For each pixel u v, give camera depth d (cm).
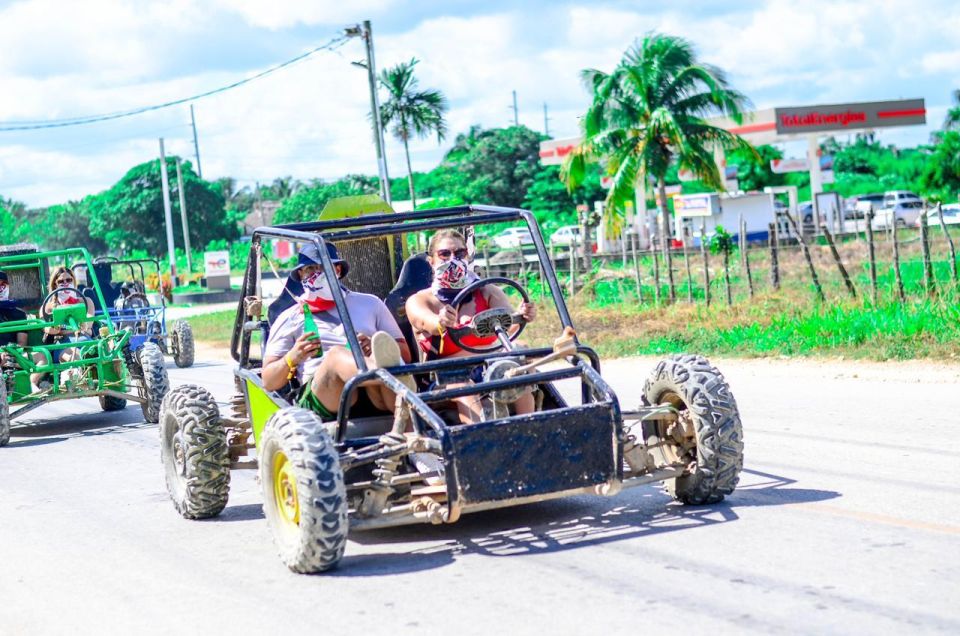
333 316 684
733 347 1518
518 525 648
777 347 1459
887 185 8088
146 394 1309
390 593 533
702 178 3578
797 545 560
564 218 7275
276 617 511
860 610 457
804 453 805
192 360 2086
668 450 670
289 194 13662
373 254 862
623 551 574
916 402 997
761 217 4581
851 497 657
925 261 1703
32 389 1337
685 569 534
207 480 729
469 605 505
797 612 460
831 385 1147
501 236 5294
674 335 1677
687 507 660
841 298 1808
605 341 1734
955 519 592
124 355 1374
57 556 669
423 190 9056
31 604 568
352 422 637
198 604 542
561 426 573
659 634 447
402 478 586
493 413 616
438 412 646
